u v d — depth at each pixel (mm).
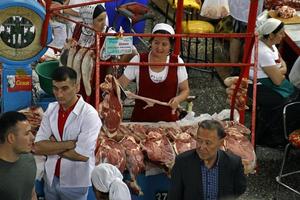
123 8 13055
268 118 11484
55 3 11258
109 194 6824
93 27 9297
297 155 11727
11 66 8664
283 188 10891
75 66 8992
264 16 13359
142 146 8539
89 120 7727
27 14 8328
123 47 8609
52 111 7855
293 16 13703
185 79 9312
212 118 9516
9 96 8844
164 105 9234
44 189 8273
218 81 14297
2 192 6734
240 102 9375
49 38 8586
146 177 8719
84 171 7965
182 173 7297
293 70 11188
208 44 15695
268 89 11375
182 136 8742
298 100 11164
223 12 13383
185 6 13930
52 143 7770
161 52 8992
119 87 8562
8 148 6750
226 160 7281
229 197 7414
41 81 9148
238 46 13977
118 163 8250
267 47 11336
